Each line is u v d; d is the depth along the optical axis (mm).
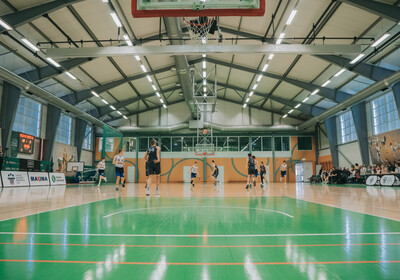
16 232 3010
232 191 10938
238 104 27938
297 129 26312
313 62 16312
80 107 22859
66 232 3020
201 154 23688
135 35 14477
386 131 17344
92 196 8039
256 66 18625
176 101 28031
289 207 5332
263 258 2127
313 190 11547
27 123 18094
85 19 12281
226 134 28109
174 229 3195
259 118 27734
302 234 2951
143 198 7355
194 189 12922
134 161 27797
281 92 22500
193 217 4070
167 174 27766
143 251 2305
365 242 2617
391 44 13078
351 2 10258
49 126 19828
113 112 26203
